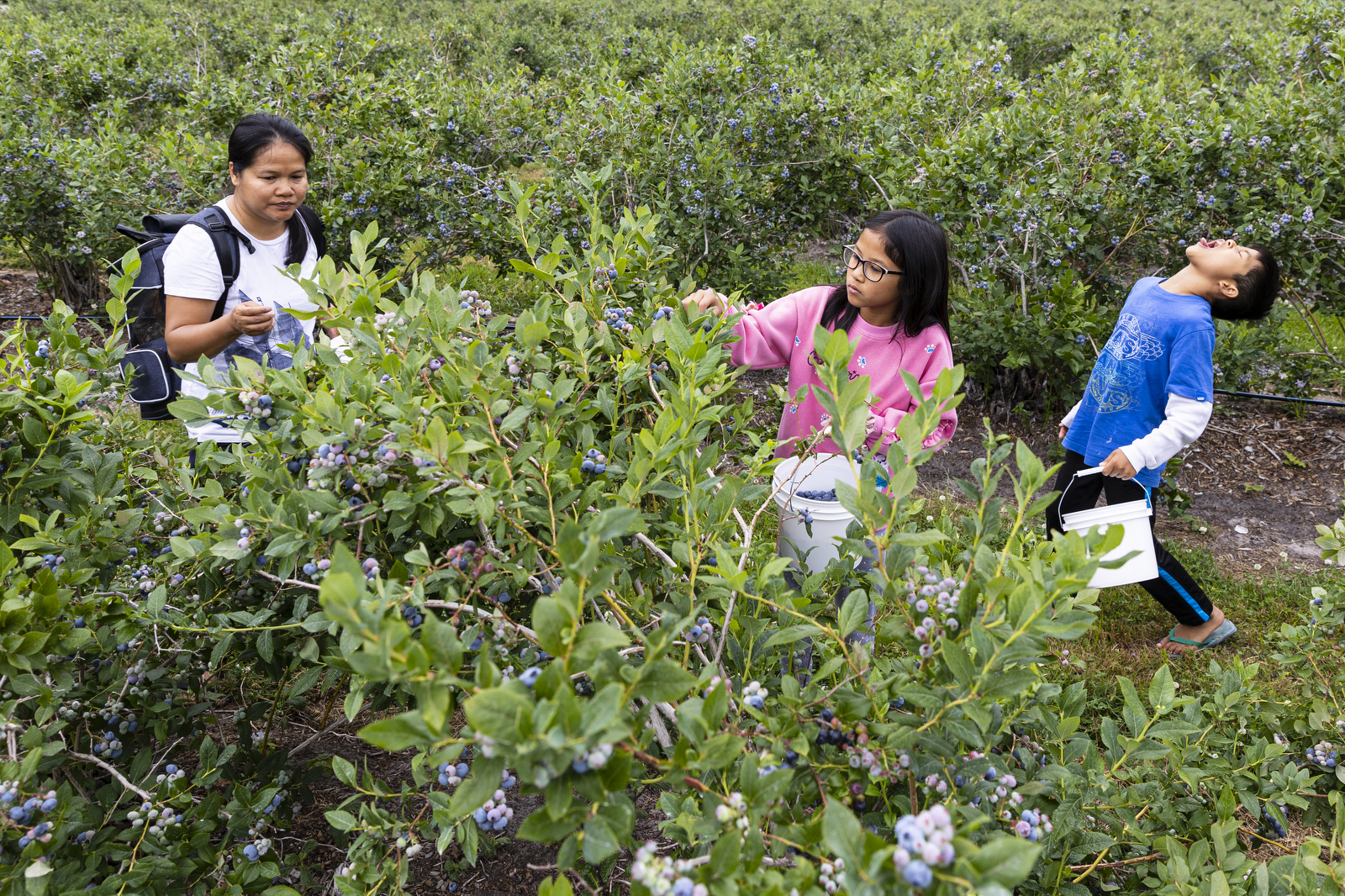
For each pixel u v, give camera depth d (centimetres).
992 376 516
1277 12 1714
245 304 243
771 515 349
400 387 157
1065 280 455
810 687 139
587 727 90
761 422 492
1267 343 503
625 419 200
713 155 507
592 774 97
